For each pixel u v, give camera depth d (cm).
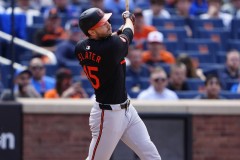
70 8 5125
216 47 4756
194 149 3481
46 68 4275
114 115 2231
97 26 2166
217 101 3550
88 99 3616
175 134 3462
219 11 5262
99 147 2270
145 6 5462
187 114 3459
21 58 4447
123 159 3388
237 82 4281
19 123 3416
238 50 4878
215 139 3494
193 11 5444
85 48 2212
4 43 4447
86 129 3459
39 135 3444
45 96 3831
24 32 4528
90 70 2227
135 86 4088
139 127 2283
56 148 3459
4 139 3406
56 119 3450
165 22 4925
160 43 4328
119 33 2291
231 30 5000
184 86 4034
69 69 4281
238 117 3503
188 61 4169
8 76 4175
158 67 3978
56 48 4409
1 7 4903
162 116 3444
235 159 3509
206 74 4322
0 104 3400
